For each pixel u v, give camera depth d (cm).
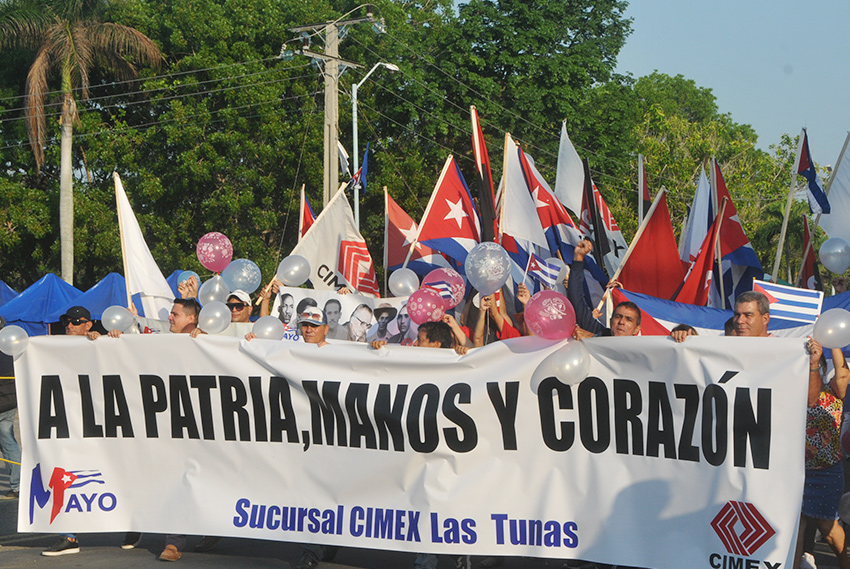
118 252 2712
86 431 673
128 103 2880
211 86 2816
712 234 872
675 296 862
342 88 2934
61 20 2492
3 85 2830
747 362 518
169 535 674
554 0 3039
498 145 2964
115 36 2558
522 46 2922
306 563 641
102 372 670
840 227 1016
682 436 533
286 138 2777
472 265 646
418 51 3077
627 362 550
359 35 2922
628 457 551
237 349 646
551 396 571
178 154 2773
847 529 738
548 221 1023
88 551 709
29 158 2805
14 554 699
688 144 3762
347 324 890
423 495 596
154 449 662
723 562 516
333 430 622
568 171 1121
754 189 3691
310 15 2859
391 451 606
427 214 927
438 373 600
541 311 546
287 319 891
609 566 621
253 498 638
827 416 581
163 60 2828
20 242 2792
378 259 3016
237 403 644
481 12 2978
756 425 512
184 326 714
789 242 3281
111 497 666
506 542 577
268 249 2797
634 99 3472
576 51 3052
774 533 502
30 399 679
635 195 3531
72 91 2520
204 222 2895
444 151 2950
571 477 566
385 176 2828
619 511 550
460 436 591
